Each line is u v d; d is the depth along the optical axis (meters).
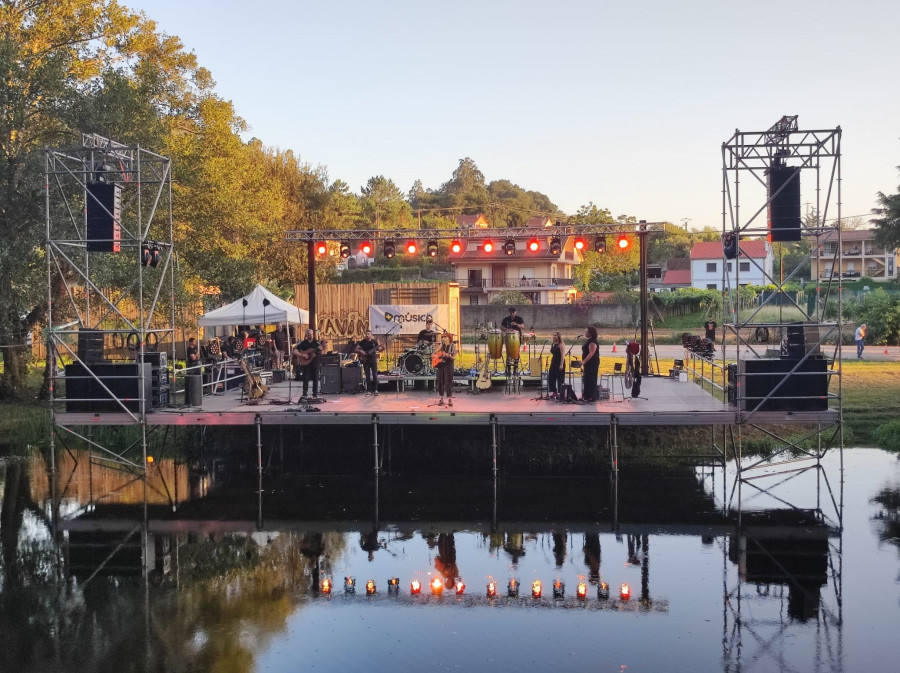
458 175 132.88
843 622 8.73
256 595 9.62
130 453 17.81
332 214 53.94
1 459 17.16
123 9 25.64
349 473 15.98
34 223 19.78
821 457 15.14
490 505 13.53
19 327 22.61
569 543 11.53
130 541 11.75
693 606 9.20
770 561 10.65
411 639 8.40
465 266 59.56
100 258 20.95
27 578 10.25
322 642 8.33
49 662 7.90
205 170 29.80
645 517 12.74
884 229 26.86
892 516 12.54
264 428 17.98
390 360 27.77
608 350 35.69
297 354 16.33
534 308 49.28
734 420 14.26
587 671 7.64
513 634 8.50
